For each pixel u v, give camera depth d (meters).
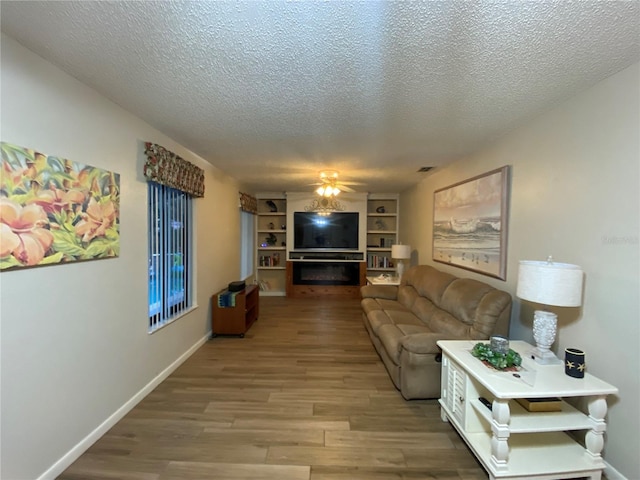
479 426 1.97
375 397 2.63
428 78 1.79
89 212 1.96
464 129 2.65
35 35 1.44
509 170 2.72
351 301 6.36
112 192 2.17
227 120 2.48
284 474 1.78
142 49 1.54
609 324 1.77
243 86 1.92
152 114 2.37
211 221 4.09
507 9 1.24
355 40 1.44
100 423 2.10
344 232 6.76
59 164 1.73
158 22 1.33
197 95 2.05
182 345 3.34
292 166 4.11
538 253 2.37
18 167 1.50
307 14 1.27
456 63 1.63
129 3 1.22
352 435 2.13
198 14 1.28
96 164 2.03
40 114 1.62
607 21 1.29
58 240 1.73
